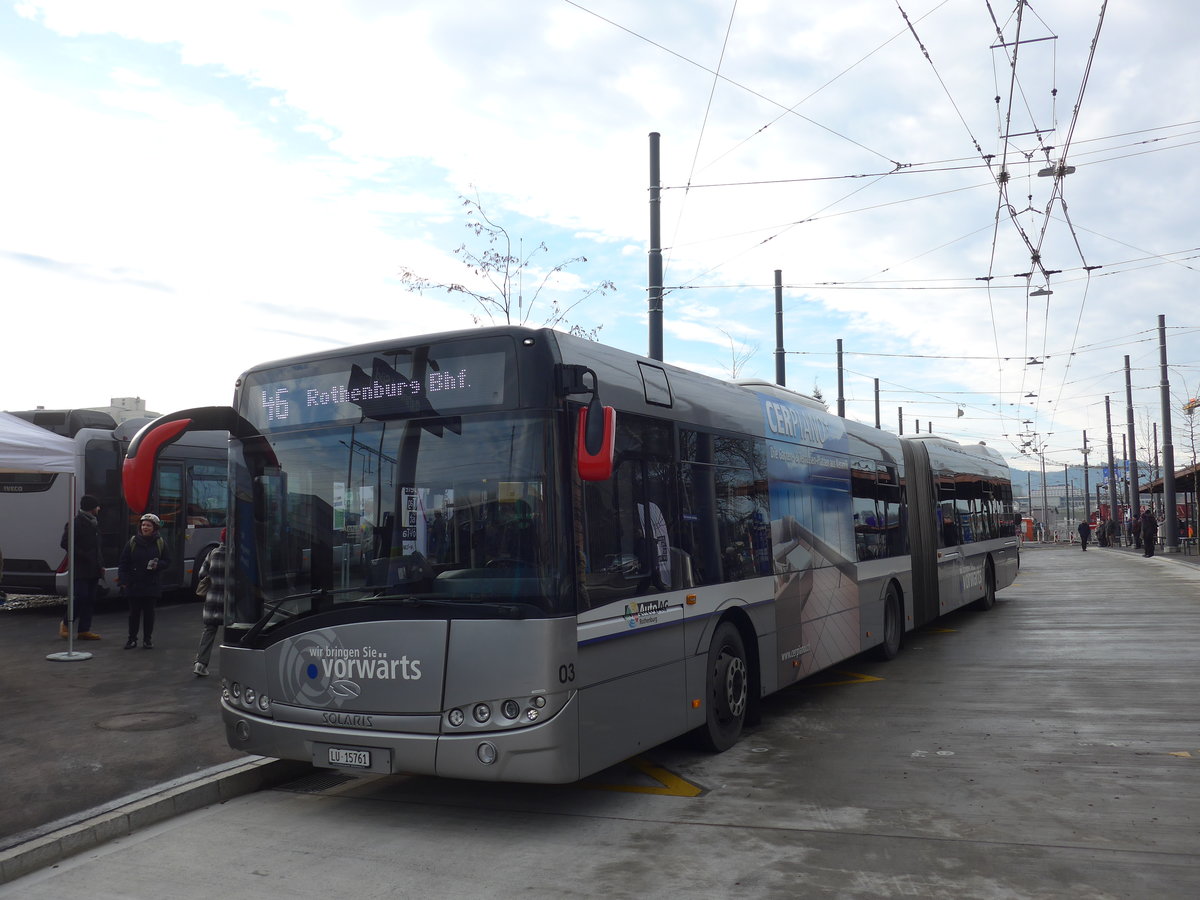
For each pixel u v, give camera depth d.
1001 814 5.98
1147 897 4.66
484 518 5.77
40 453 11.09
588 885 4.94
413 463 6.01
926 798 6.35
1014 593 23.30
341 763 5.86
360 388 6.25
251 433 6.57
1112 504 58.59
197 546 18.17
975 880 4.91
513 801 6.47
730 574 8.01
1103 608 18.84
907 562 13.59
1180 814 5.93
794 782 6.80
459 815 6.19
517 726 5.50
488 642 5.59
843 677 11.41
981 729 8.37
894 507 13.31
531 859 5.34
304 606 6.08
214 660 11.52
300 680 6.04
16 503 16.19
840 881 4.93
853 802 6.30
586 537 5.94
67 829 5.64
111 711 8.71
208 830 5.96
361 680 5.84
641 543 6.65
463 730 5.58
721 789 6.66
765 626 8.64
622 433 6.56
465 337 6.01
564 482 5.77
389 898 4.83
